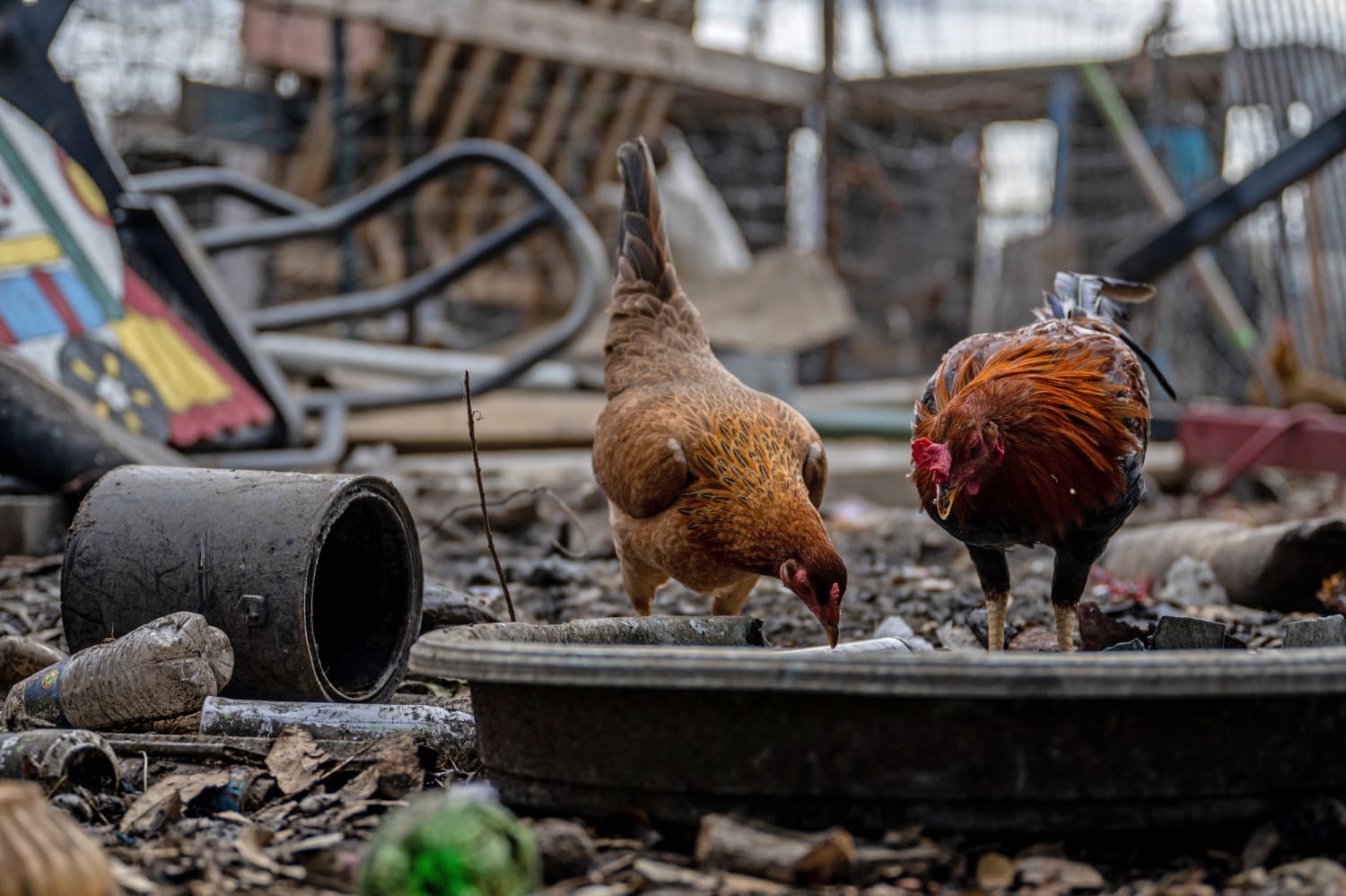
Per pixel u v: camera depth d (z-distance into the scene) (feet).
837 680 3.74
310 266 13.30
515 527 7.77
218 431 8.00
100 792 4.25
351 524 5.10
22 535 6.76
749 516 5.14
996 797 3.83
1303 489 12.76
